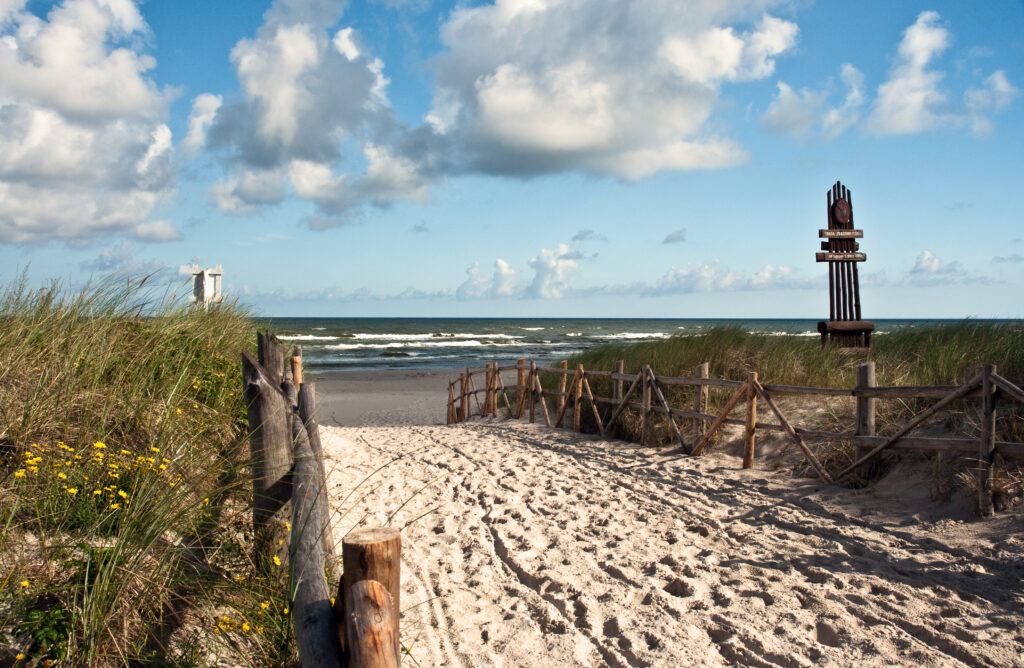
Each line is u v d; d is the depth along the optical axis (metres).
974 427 5.67
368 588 2.03
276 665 2.73
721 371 9.82
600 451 9.01
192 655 2.70
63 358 4.43
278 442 3.63
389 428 14.76
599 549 5.02
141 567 2.84
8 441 3.55
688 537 5.18
